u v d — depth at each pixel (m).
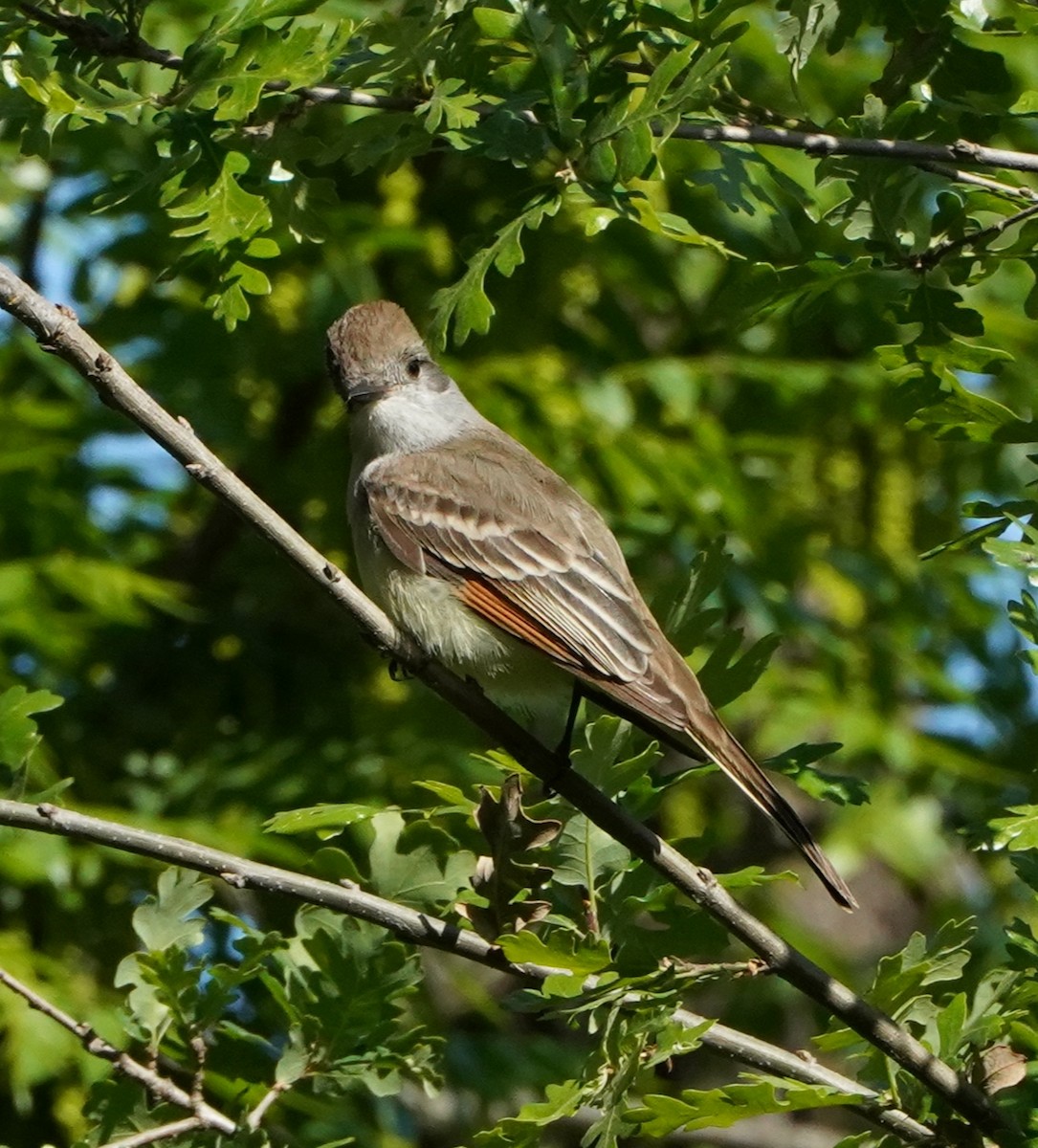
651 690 8.20
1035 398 14.52
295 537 7.28
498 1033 14.11
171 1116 7.54
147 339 14.30
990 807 7.72
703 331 14.71
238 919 7.58
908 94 8.11
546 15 7.35
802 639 15.55
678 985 6.97
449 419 10.40
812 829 17.02
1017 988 7.29
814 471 15.27
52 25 7.28
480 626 9.24
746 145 8.31
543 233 14.27
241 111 7.10
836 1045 7.10
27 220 14.70
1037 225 7.68
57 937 12.44
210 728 14.38
